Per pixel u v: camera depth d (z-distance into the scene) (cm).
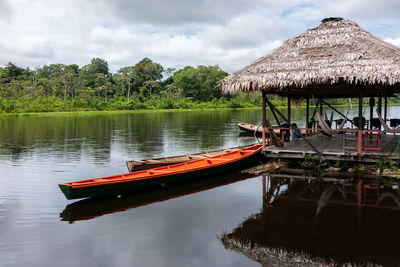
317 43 1034
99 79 7550
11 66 7538
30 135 1944
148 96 6844
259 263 452
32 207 686
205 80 7838
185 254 479
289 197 731
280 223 584
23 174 975
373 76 830
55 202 718
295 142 1198
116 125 2658
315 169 984
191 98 7269
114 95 7012
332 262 448
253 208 667
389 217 599
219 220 606
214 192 784
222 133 2091
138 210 666
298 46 1054
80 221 608
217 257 470
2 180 904
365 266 436
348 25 1045
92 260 464
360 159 916
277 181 868
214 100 7081
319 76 885
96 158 1227
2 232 558
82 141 1692
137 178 764
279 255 471
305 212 635
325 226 564
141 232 557
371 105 1375
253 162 1057
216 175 937
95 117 3772
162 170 880
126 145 1556
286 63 977
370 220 587
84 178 931
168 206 689
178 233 551
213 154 1134
